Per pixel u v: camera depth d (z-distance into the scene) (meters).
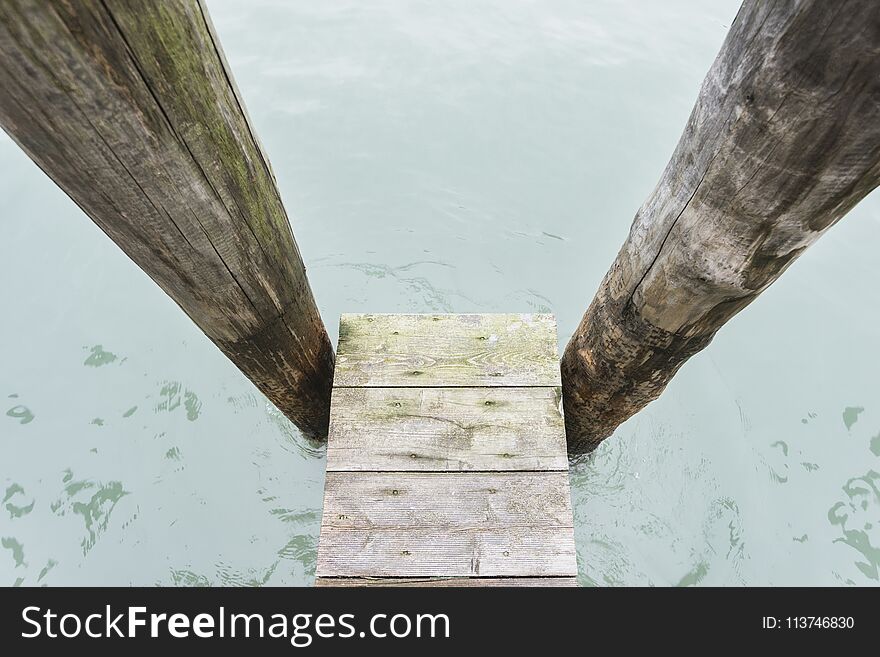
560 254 5.29
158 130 1.64
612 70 6.52
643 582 3.83
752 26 1.55
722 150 1.77
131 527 3.90
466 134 5.96
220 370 4.50
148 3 1.44
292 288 2.65
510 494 2.80
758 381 4.52
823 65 1.42
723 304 2.29
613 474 4.15
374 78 6.38
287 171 5.68
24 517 3.89
